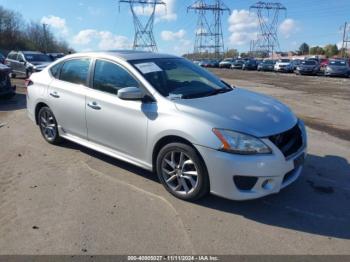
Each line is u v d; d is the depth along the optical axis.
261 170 3.77
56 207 4.12
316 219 3.90
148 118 4.41
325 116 9.74
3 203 4.23
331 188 4.64
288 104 12.16
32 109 6.50
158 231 3.64
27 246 3.40
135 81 4.71
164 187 4.48
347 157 5.84
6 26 85.62
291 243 3.47
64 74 5.87
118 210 4.05
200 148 3.93
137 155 4.70
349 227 3.75
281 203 4.24
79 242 3.46
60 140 6.21
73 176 4.98
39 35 95.69
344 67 30.88
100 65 5.23
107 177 4.94
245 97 4.77
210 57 84.69
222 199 4.30
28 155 5.84
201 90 4.86
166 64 5.15
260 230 3.69
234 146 3.79
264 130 3.87
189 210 4.06
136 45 59.69
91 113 5.18
